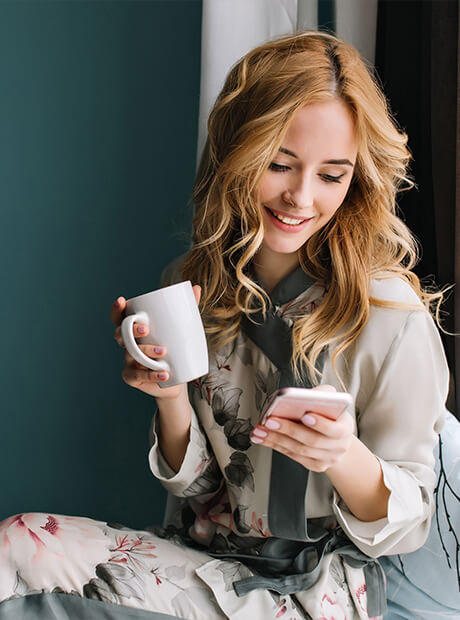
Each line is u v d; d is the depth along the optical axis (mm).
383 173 1230
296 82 1112
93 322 1925
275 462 1235
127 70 1845
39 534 1135
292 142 1118
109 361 1939
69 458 1968
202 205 1330
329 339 1228
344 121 1125
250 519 1300
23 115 1839
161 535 1346
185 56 1853
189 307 1073
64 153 1860
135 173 1883
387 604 1337
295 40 1181
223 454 1320
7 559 1111
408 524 1180
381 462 1165
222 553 1285
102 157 1870
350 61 1141
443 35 1468
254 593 1185
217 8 1490
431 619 1295
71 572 1115
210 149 1279
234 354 1308
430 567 1266
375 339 1227
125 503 1993
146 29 1835
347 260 1235
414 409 1224
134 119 1863
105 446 1970
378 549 1199
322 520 1299
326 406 949
